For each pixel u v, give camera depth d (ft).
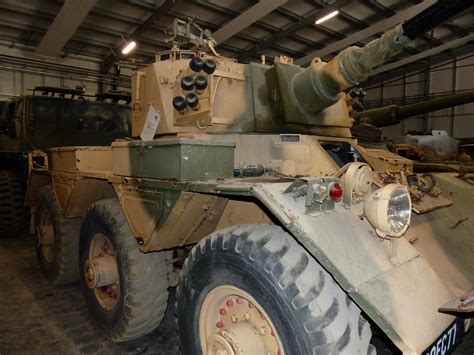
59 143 24.70
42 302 13.43
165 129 10.92
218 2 36.73
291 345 5.92
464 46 58.29
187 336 7.91
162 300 10.08
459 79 60.34
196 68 10.07
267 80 12.11
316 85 11.27
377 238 6.67
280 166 10.32
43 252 15.76
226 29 39.19
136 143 9.19
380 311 5.47
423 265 6.90
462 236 9.39
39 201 15.70
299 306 5.85
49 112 24.73
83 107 26.16
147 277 9.78
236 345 6.52
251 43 46.60
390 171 10.35
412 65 63.05
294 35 46.21
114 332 10.36
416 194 9.50
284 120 11.53
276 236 6.77
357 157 12.66
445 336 6.31
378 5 41.27
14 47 43.98
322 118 12.71
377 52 9.83
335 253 5.81
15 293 14.23
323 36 47.09
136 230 9.44
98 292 11.32
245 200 8.21
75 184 12.03
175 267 11.10
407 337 5.46
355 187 6.87
